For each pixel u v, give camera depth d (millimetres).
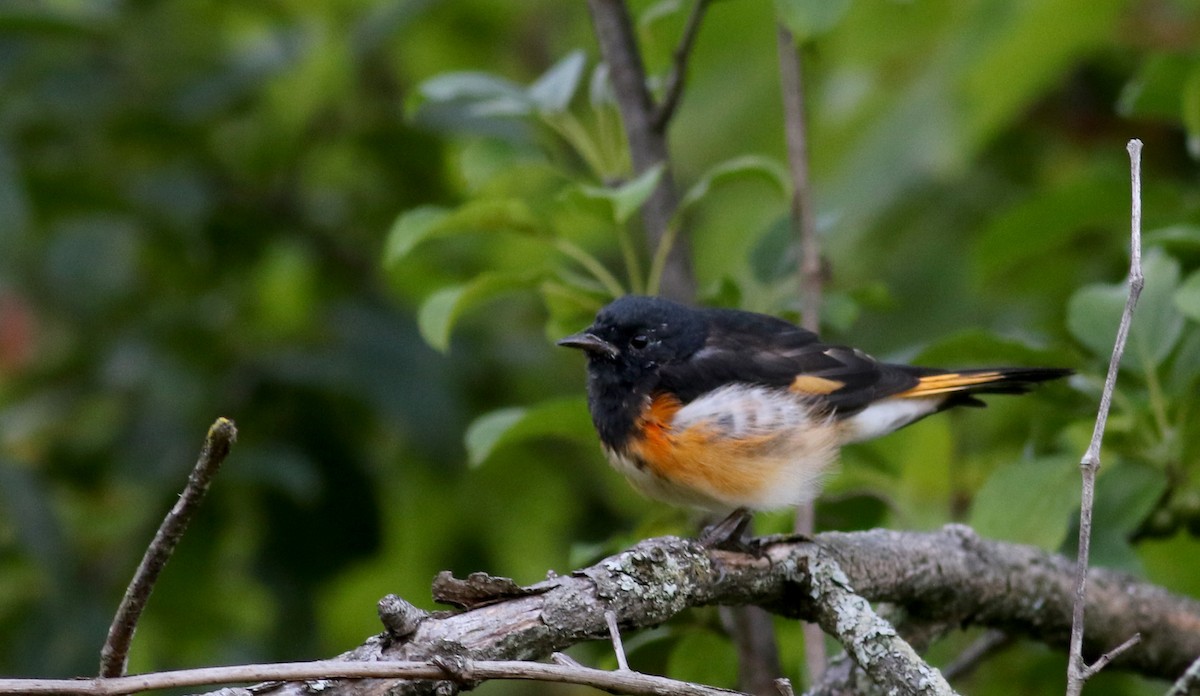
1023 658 9570
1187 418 7609
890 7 11312
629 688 5055
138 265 11859
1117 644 7422
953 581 6977
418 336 11484
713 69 11891
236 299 11766
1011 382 7973
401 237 7949
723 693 5164
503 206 7863
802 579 6426
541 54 14812
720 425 7871
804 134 8461
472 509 12305
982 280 9477
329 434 11117
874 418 8219
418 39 13805
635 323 8047
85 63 11586
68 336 11719
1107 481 7516
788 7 7531
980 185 12852
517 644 5473
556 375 12602
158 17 12148
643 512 12422
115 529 11273
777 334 8266
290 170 12180
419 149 12273
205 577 10922
